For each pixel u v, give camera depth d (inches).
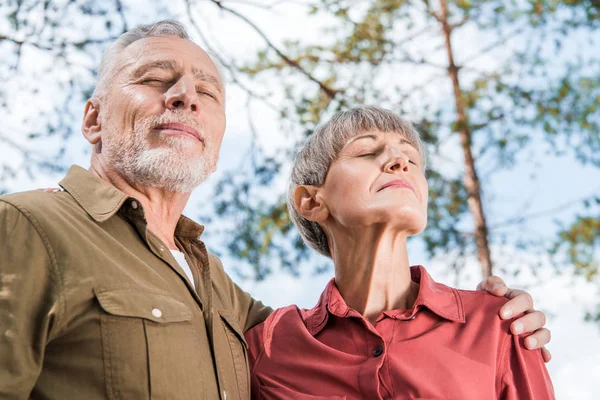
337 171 96.6
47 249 79.0
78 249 80.6
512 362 89.8
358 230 94.7
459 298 95.1
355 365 89.7
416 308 92.4
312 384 90.5
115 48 101.5
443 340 90.0
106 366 76.5
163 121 94.5
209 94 102.2
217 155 101.3
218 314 91.4
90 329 77.4
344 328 94.3
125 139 94.7
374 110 100.6
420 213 92.7
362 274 95.5
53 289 77.4
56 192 89.0
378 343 90.6
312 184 101.3
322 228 104.1
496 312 92.6
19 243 78.3
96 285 78.9
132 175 95.0
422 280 95.1
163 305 82.1
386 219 92.3
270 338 98.7
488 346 88.7
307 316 100.9
